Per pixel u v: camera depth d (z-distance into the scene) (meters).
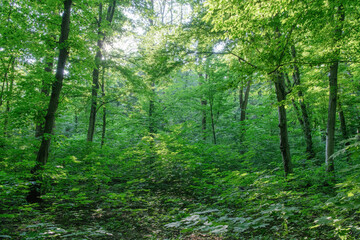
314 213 4.46
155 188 8.41
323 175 7.57
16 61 9.92
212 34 8.19
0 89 11.21
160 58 8.59
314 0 4.79
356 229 2.92
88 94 12.20
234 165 10.97
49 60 9.99
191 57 8.70
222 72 14.69
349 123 13.93
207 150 11.30
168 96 20.19
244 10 5.18
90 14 8.81
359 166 2.97
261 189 5.15
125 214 5.84
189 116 22.53
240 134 15.29
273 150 13.38
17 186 5.00
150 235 4.52
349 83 10.73
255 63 6.41
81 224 4.96
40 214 5.20
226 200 5.82
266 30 6.30
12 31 7.86
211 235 4.30
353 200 2.85
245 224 3.38
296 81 10.50
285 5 4.76
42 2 8.07
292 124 17.53
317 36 6.44
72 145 10.85
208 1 5.24
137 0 12.86
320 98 11.62
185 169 9.12
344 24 6.51
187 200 6.97
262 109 15.76
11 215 3.81
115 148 12.81
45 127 7.04
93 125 12.62
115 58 12.95
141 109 16.05
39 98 8.83
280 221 4.41
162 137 11.15
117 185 8.40
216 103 15.82
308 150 11.23
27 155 7.44
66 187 7.52
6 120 9.82
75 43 7.52
